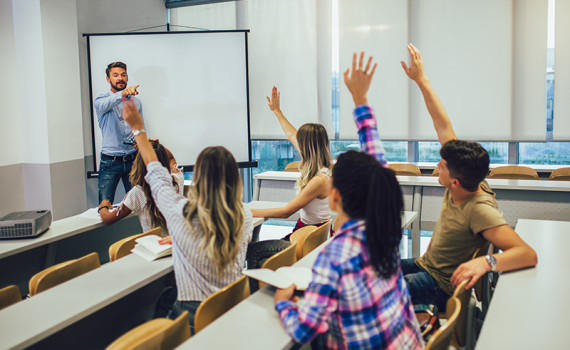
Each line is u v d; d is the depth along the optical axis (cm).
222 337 118
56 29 432
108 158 438
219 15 558
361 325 107
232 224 151
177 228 151
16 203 435
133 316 216
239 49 508
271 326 123
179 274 156
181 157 507
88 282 165
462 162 165
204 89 504
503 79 453
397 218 109
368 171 109
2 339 124
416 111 486
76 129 460
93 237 311
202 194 147
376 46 494
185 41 495
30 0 416
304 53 526
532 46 439
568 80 431
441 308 179
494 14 448
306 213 259
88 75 472
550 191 321
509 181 348
